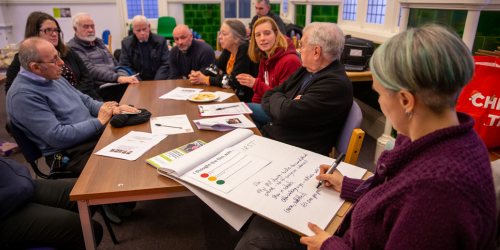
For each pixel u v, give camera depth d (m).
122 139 1.36
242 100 2.61
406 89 0.57
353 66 2.61
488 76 1.49
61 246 1.19
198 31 6.54
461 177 0.51
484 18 1.80
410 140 0.65
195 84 2.39
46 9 5.93
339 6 4.04
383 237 0.64
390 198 0.59
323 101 1.49
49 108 1.66
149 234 1.81
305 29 1.61
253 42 2.27
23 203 1.21
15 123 1.60
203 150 1.14
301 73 1.80
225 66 2.79
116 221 1.88
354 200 0.90
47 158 1.69
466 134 0.57
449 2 1.89
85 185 0.99
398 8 2.88
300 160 1.12
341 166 1.08
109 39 5.01
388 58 0.59
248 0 6.41
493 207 0.54
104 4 6.10
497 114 1.49
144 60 3.49
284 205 0.88
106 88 3.07
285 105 1.57
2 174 1.16
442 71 0.53
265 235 1.02
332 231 0.81
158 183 1.00
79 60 2.64
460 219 0.50
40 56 1.58
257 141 1.27
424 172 0.55
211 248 1.71
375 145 3.03
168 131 1.45
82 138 1.67
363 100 3.47
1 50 3.09
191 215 1.98
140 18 3.28
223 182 0.97
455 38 0.54
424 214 0.53
